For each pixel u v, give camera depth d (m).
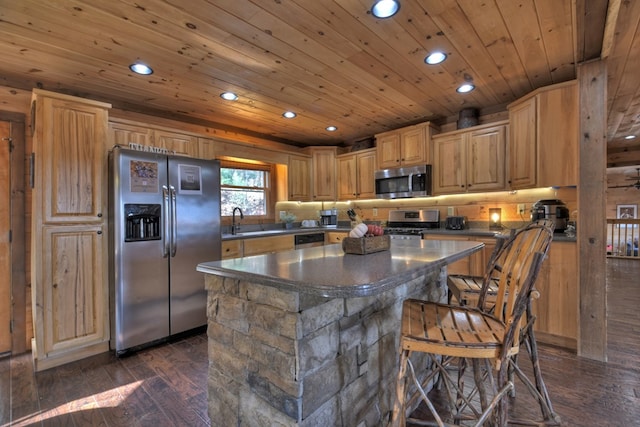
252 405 1.29
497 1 1.72
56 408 1.79
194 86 2.82
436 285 2.15
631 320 3.02
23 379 2.12
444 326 1.21
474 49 2.22
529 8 1.77
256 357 1.27
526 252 1.18
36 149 2.24
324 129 4.30
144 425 1.64
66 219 2.36
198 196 2.93
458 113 3.66
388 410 1.61
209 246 3.01
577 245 2.39
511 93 3.04
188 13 1.79
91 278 2.46
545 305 2.57
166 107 3.36
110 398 1.89
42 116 2.27
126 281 2.49
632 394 1.85
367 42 2.11
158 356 2.46
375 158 4.34
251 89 2.89
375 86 2.86
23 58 2.28
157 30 1.95
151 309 2.62
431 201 4.09
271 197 4.63
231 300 1.39
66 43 2.09
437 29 1.97
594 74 2.29
